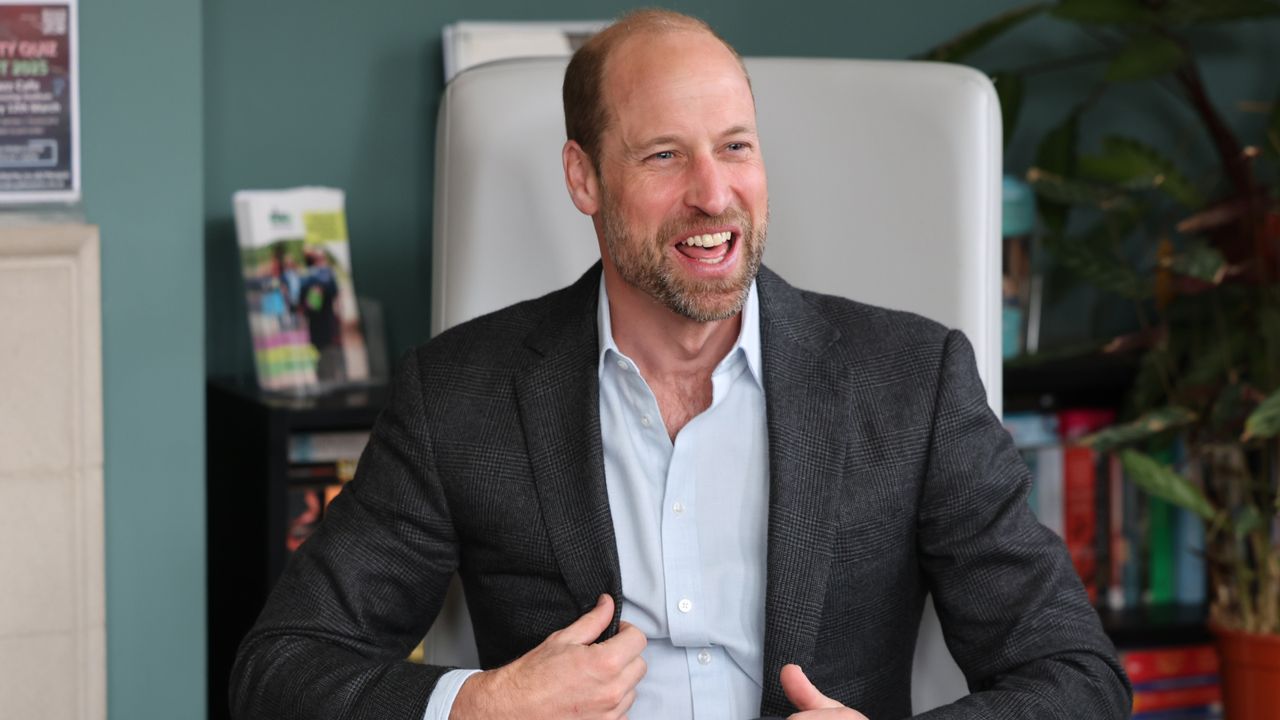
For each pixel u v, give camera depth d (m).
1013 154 3.71
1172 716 3.36
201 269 2.73
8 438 2.58
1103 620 3.34
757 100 2.07
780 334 1.88
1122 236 3.57
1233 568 3.31
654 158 1.76
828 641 1.82
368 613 1.88
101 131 2.64
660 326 1.84
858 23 3.57
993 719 1.70
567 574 1.82
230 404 3.05
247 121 3.24
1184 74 3.46
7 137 2.58
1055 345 3.62
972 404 1.87
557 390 1.88
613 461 1.88
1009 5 3.66
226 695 3.15
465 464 1.88
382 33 3.30
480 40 3.28
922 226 2.02
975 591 1.84
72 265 2.60
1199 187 3.76
